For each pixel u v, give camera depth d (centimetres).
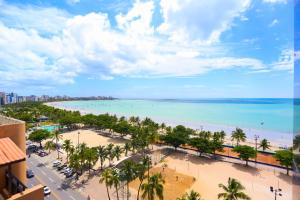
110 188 5400
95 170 6588
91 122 14000
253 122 18625
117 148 7438
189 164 7331
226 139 12319
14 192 1404
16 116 15375
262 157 8250
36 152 8381
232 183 3978
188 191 5366
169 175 6328
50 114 18000
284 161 6462
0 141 1480
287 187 5681
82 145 7175
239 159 7906
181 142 8425
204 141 8162
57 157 7800
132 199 4928
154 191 4425
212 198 5059
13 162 1316
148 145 9000
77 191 5262
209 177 6269
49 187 5441
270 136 13312
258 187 5678
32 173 6044
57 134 9856
